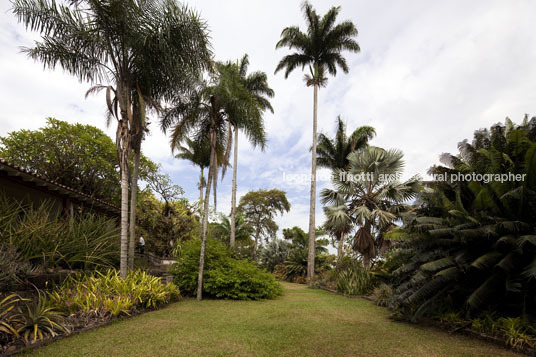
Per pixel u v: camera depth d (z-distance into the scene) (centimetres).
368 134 2092
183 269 945
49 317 449
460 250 529
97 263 739
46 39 726
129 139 793
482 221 528
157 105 916
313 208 1795
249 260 1129
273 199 3469
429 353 403
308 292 1192
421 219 563
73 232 770
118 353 372
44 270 628
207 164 1528
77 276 653
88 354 364
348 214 1295
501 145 598
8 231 614
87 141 1548
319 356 385
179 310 675
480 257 472
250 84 2092
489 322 486
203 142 1112
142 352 379
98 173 1605
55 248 659
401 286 596
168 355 372
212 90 928
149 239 1648
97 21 735
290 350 405
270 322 574
